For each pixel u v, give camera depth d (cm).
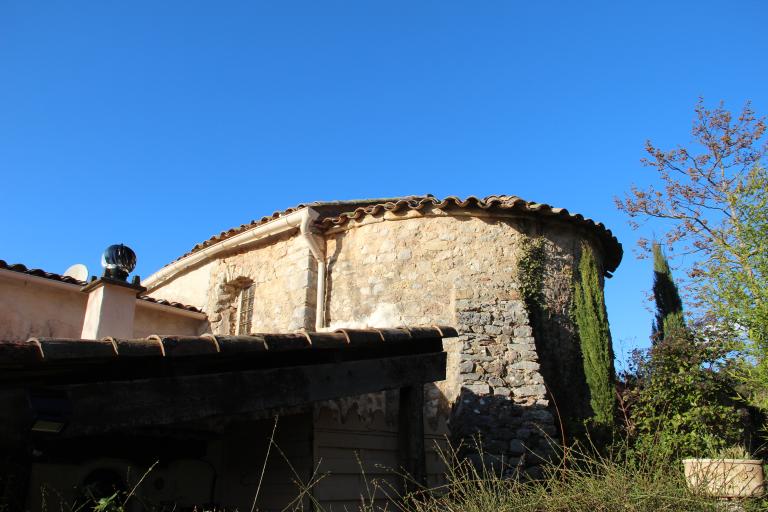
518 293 838
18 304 805
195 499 504
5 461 373
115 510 375
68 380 346
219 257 1113
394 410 587
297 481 481
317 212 961
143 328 990
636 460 498
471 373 762
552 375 816
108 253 706
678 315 1305
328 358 473
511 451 701
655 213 1443
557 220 895
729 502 406
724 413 759
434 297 844
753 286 564
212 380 380
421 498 515
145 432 462
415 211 889
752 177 604
